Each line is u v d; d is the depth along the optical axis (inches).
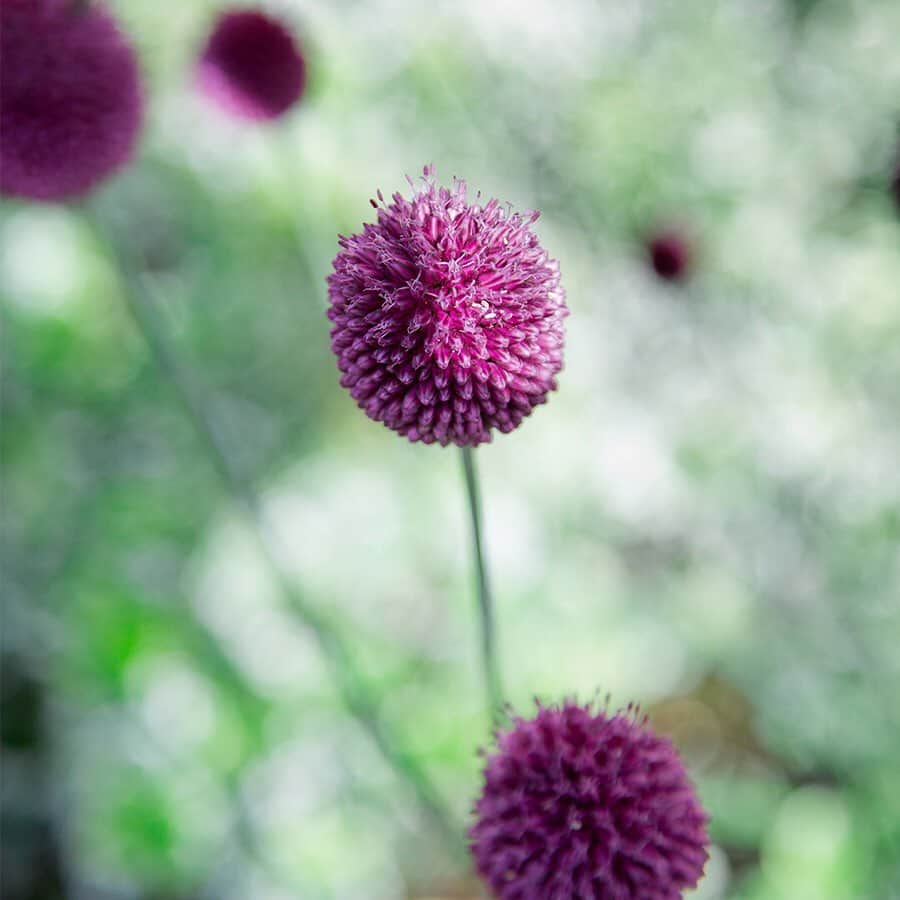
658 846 8.6
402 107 16.7
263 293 17.3
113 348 15.6
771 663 14.3
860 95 15.7
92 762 12.8
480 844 8.8
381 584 14.7
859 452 14.7
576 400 15.5
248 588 13.8
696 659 14.8
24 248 15.0
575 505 15.4
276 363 17.2
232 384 16.8
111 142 10.4
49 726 14.0
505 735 8.9
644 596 15.0
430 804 11.4
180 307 16.3
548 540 15.1
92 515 14.9
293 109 12.0
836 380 15.0
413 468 15.6
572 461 15.3
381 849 13.0
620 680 13.9
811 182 15.7
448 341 8.2
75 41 10.3
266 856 12.6
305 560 14.3
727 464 15.0
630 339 15.8
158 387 15.8
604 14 16.3
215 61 11.9
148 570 14.7
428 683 14.0
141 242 17.2
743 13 16.2
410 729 13.1
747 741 15.3
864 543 14.5
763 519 15.2
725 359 15.5
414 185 8.4
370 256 8.3
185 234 17.5
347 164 16.1
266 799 12.8
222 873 12.6
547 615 14.4
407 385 8.3
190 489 15.4
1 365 15.4
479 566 8.7
